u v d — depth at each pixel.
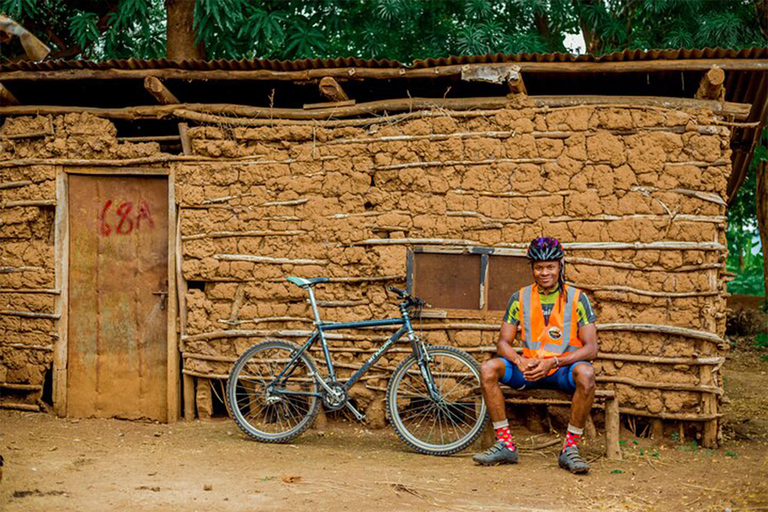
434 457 5.88
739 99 7.16
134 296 7.12
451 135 6.56
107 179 7.13
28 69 6.75
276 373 6.71
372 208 6.72
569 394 5.61
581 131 6.41
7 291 7.15
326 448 6.13
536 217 6.42
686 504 4.77
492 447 5.64
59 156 7.11
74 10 11.66
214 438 6.43
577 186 6.38
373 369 6.64
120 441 6.29
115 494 4.71
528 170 6.44
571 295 5.67
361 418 6.21
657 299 6.27
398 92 7.04
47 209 7.14
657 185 6.31
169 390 7.00
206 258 6.85
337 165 6.72
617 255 6.31
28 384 7.14
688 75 6.43
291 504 4.60
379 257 6.59
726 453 6.08
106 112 7.07
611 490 5.03
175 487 4.90
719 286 6.35
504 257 6.51
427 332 6.57
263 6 11.56
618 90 6.87
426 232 6.56
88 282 7.16
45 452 5.77
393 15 11.58
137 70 6.68
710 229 6.25
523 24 13.04
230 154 6.87
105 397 7.14
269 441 6.28
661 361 6.24
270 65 6.54
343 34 12.68
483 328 6.48
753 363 11.18
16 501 4.45
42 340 7.11
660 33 12.26
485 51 11.42
